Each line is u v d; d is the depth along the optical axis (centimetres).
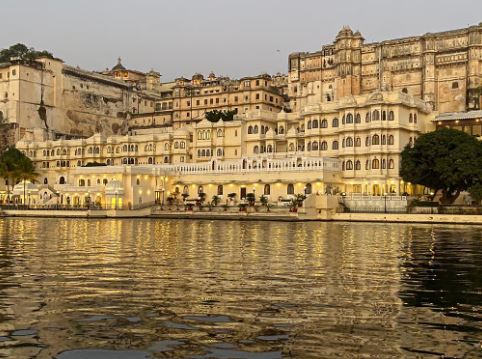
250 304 1816
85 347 1349
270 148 11662
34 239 4447
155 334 1459
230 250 3538
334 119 10556
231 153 12194
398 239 4481
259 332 1479
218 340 1407
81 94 16112
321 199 8256
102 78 16788
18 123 14525
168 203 10588
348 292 2028
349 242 4194
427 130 10456
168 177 11144
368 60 13862
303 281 2269
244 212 8625
